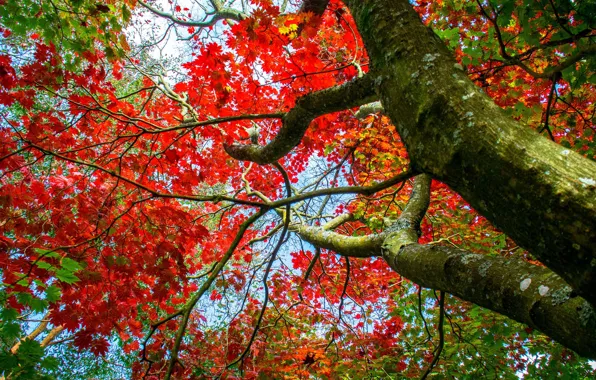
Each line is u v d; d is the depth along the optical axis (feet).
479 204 3.70
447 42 8.55
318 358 15.89
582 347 3.24
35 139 11.30
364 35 5.27
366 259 18.93
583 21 6.02
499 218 3.50
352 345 17.16
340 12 12.96
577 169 3.05
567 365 13.34
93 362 23.56
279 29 8.73
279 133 8.87
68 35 10.23
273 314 18.61
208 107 11.68
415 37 4.65
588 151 8.38
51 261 6.61
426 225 15.39
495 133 3.56
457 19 9.55
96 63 10.90
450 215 15.87
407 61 4.53
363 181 16.17
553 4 5.88
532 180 3.16
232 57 10.45
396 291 18.81
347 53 15.81
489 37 7.51
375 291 20.11
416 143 4.27
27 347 5.64
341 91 6.95
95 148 13.32
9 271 7.58
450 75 4.20
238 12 15.69
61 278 5.92
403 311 16.38
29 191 10.71
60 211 10.44
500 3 6.37
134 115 12.86
